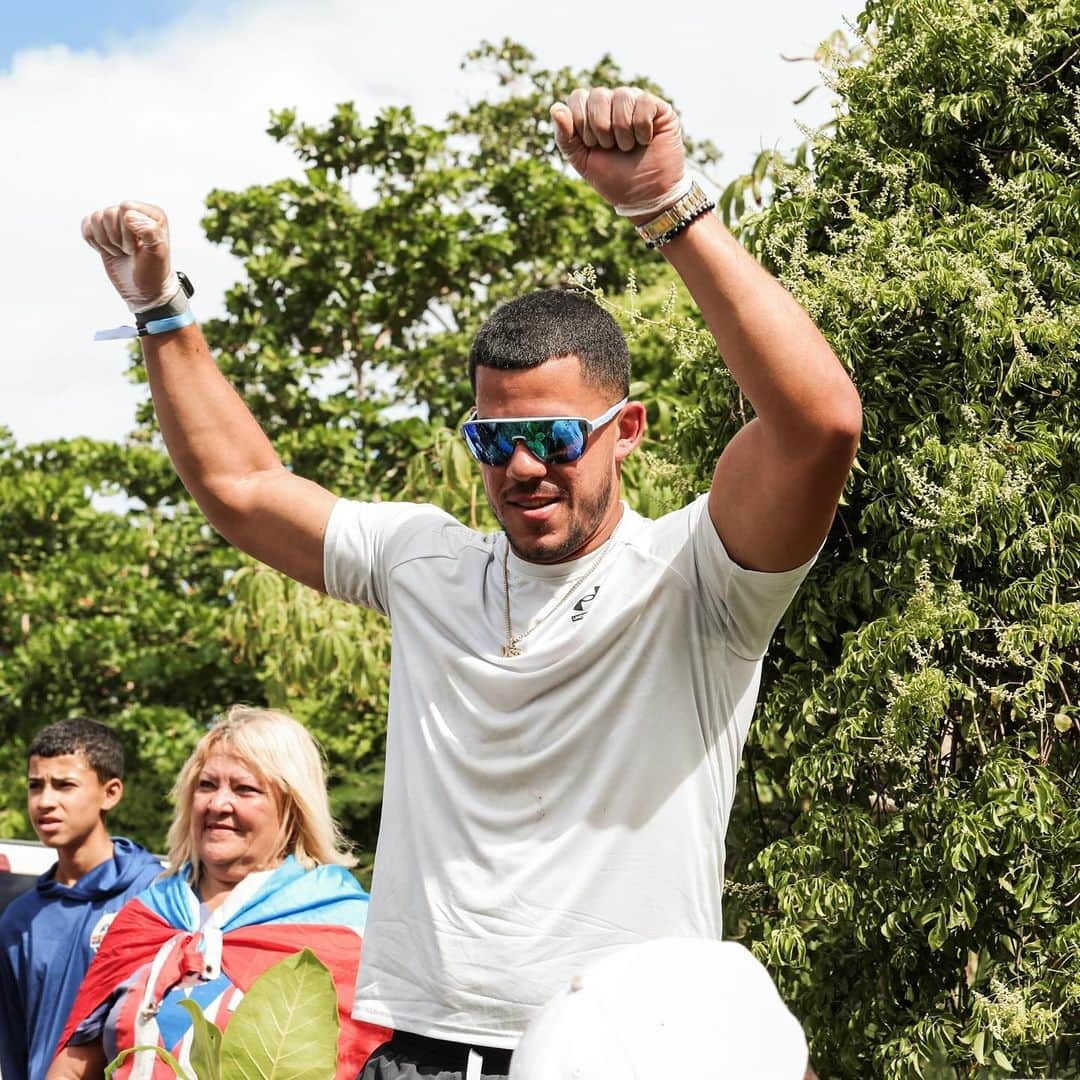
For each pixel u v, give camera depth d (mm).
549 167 11320
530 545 1929
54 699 11367
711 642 1922
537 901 1865
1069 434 3322
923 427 3393
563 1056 1260
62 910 4270
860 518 3545
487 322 1975
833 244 3586
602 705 1887
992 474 3248
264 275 11047
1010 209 3527
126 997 3355
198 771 3566
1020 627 3234
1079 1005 3178
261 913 3396
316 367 10945
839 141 3807
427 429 10133
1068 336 3270
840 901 3355
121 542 11797
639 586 1916
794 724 3520
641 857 1864
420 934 1933
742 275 1707
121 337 2244
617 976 1307
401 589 2119
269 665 7062
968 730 3367
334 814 8805
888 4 3836
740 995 1289
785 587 1855
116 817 10406
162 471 12609
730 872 3814
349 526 2209
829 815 3424
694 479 3850
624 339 2006
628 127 1696
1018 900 3158
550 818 1892
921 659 3250
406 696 2053
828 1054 3566
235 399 2281
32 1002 4207
